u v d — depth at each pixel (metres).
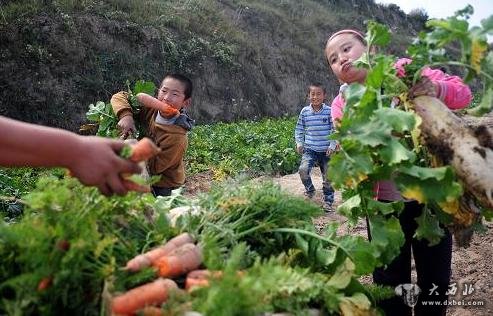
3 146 1.55
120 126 3.79
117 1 17.11
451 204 2.01
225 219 2.16
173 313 1.54
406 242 2.76
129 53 16.03
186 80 4.10
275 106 22.44
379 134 1.91
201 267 1.90
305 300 1.74
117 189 1.71
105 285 1.60
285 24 26.47
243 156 11.05
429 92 2.11
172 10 19.75
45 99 13.38
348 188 2.35
